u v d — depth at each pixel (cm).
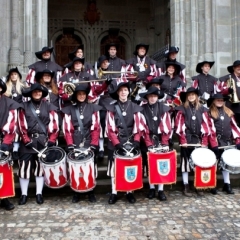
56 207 491
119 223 430
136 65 701
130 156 495
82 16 1534
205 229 411
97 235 395
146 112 546
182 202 512
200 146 554
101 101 651
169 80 672
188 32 952
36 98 511
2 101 484
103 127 626
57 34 1523
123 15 1558
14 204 505
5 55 817
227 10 948
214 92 698
